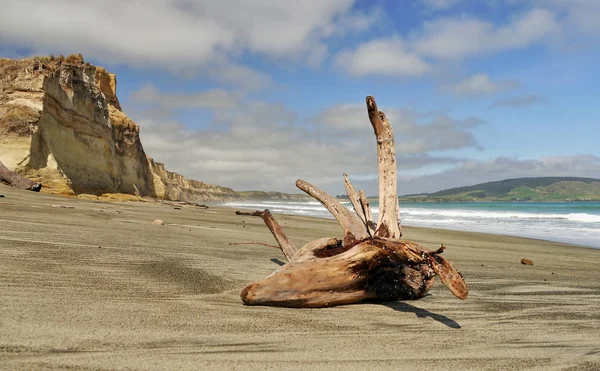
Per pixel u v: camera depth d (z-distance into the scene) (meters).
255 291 2.86
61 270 3.35
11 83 21.97
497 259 7.34
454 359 1.98
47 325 1.99
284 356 1.87
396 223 3.80
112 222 8.26
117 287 3.02
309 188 4.20
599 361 2.01
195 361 1.72
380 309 3.01
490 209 42.94
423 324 2.66
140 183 37.22
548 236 14.47
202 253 5.29
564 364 1.96
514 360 2.00
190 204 28.05
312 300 2.93
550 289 4.37
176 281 3.46
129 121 37.31
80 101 26.66
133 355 1.72
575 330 2.69
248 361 1.77
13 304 2.27
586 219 24.34
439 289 4.06
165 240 6.25
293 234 10.33
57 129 23.47
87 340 1.85
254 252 5.84
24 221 6.38
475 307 3.31
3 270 3.09
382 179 3.98
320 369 1.73
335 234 11.10
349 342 2.16
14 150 19.41
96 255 4.23
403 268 3.20
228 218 15.03
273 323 2.44
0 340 1.73
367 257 3.05
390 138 4.05
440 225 20.23
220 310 2.66
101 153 28.16
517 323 2.84
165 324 2.23
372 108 3.96
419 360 1.93
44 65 23.75
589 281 5.09
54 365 1.54
